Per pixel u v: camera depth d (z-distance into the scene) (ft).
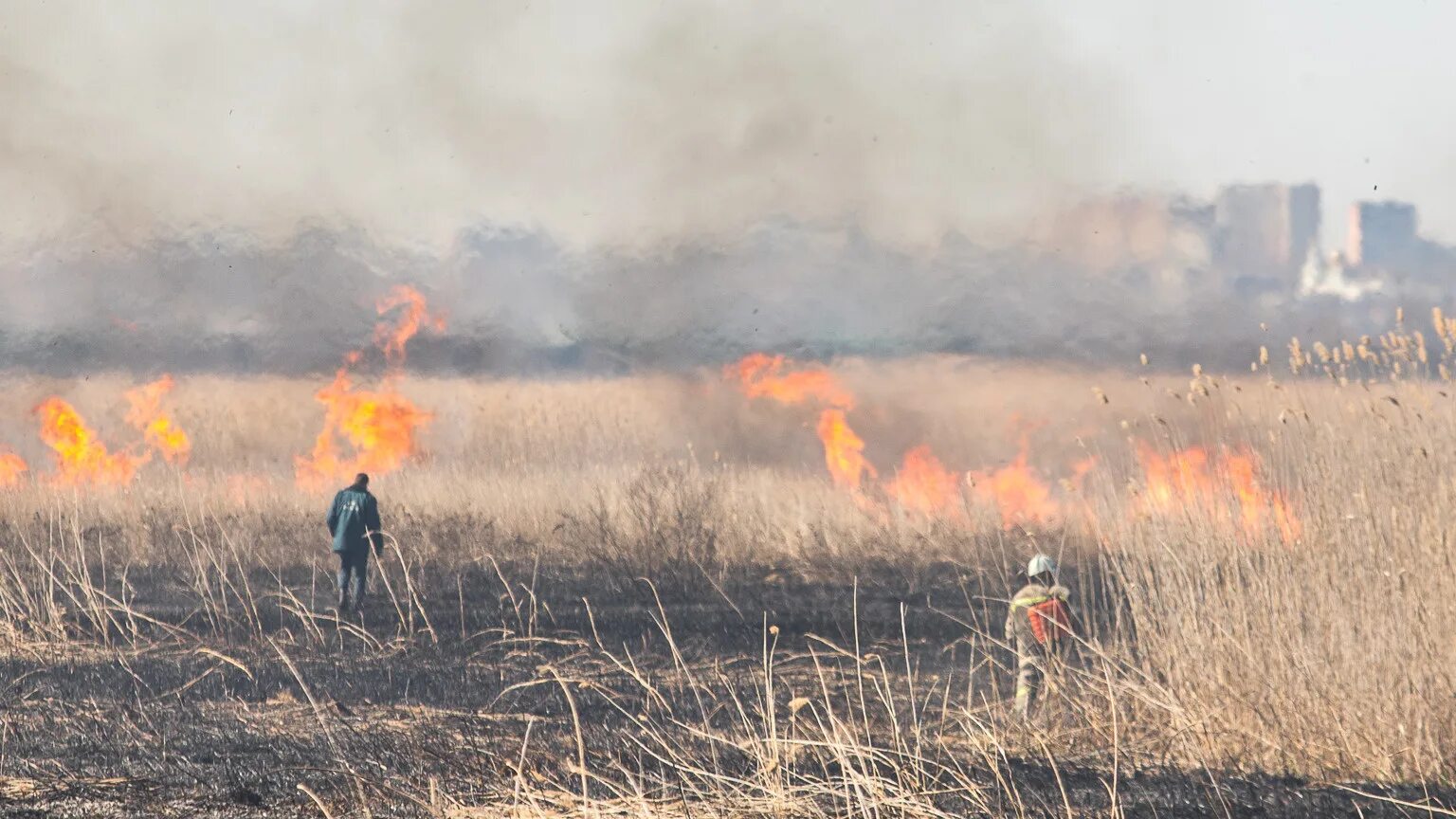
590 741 27.07
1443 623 26.14
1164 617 29.35
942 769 23.22
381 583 50.47
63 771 24.82
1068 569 47.78
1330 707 25.81
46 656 36.81
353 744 26.81
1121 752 26.45
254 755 26.14
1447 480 27.55
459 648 38.78
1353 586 27.17
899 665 37.27
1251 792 23.45
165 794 23.39
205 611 44.21
